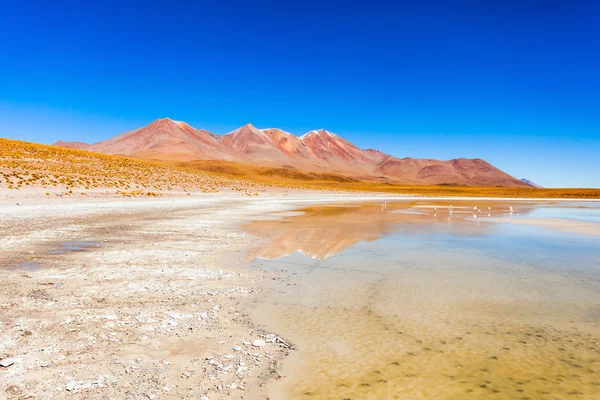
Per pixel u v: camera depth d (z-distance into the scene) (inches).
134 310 340.8
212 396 210.4
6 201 1266.0
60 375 222.4
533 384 239.9
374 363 261.0
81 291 390.3
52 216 1035.3
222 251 643.5
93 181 2006.6
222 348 272.7
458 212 1852.9
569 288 459.5
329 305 380.5
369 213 1635.1
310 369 249.1
